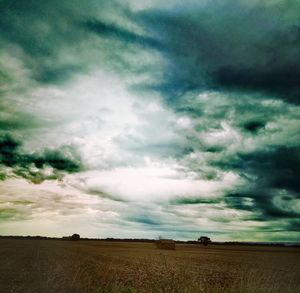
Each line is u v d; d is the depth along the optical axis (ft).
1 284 55.93
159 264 108.99
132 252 204.64
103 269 84.58
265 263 130.52
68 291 48.14
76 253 170.91
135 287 55.11
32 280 60.59
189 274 78.23
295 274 84.23
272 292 44.24
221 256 183.83
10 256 139.85
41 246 273.33
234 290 45.21
